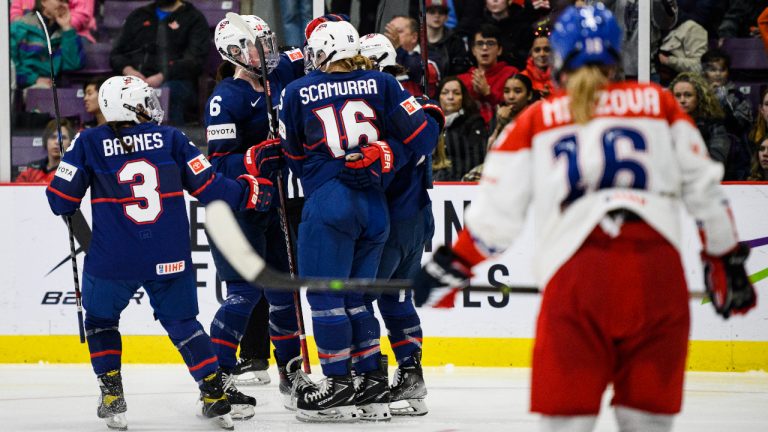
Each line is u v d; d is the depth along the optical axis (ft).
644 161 32.60
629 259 32.17
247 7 93.91
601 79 33.35
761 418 63.87
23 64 93.81
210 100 66.49
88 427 61.67
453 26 92.27
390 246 64.39
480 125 92.27
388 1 92.73
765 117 89.92
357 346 62.39
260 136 67.67
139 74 95.14
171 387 76.84
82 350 88.07
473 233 33.71
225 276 67.36
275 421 63.67
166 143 60.18
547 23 91.09
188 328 60.49
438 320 86.38
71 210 60.34
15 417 64.95
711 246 34.22
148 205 59.31
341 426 61.31
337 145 59.41
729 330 84.17
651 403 32.58
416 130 60.34
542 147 33.12
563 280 32.48
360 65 61.00
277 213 69.46
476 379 80.33
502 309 85.81
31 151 93.71
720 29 90.12
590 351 32.30
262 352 78.84
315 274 59.52
